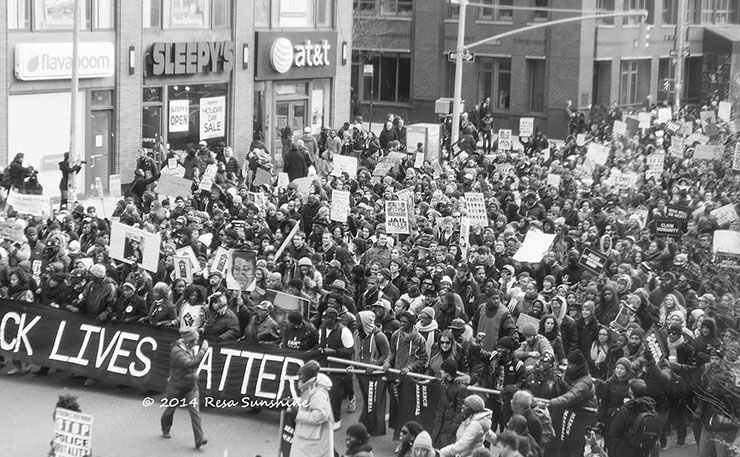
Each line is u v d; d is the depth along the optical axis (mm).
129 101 40469
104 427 17453
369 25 67688
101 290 19125
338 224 25438
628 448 15414
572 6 63125
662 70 72062
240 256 18750
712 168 37812
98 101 39562
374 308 18156
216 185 29672
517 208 29578
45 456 16172
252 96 45906
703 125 49875
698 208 29188
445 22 66875
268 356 17859
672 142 41125
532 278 21375
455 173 35344
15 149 36656
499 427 16484
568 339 18188
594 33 64500
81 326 19188
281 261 21672
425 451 12609
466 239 23203
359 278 20906
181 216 25312
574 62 63469
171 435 17234
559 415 15734
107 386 19391
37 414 17922
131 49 40156
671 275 20328
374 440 17219
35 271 21531
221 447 16781
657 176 36719
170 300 19422
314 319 19125
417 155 36562
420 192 31078
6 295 19953
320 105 49750
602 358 17719
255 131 46219
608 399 16047
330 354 17500
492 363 16594
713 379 16094
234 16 44594
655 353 16500
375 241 23156
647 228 27984
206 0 43500
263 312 18438
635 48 68125
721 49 74125
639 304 18688
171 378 16703
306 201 28188
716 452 16109
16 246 20938
